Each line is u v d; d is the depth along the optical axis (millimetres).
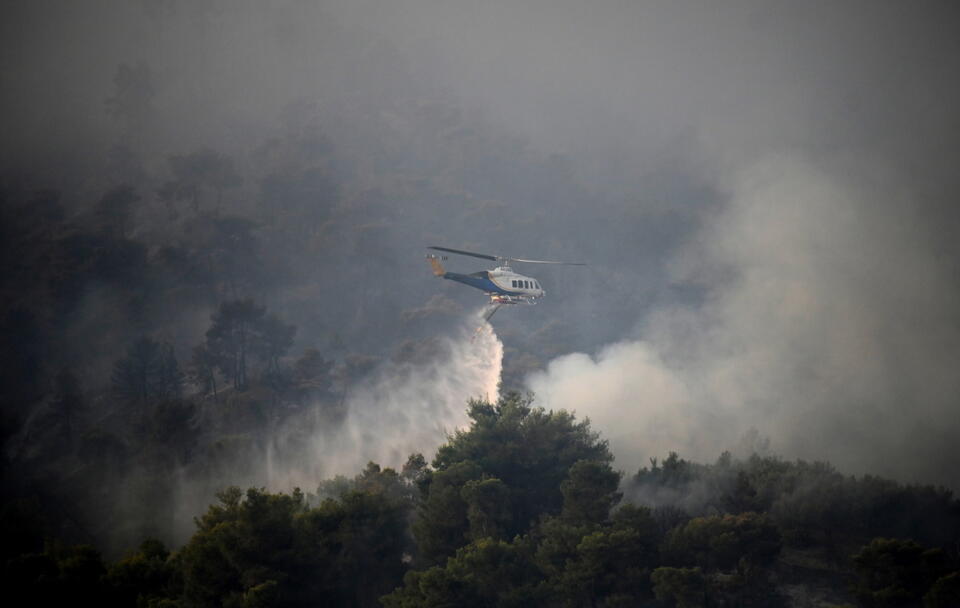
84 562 160375
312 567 158250
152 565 164875
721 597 147750
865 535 170750
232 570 154500
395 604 155125
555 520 164000
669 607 148000
